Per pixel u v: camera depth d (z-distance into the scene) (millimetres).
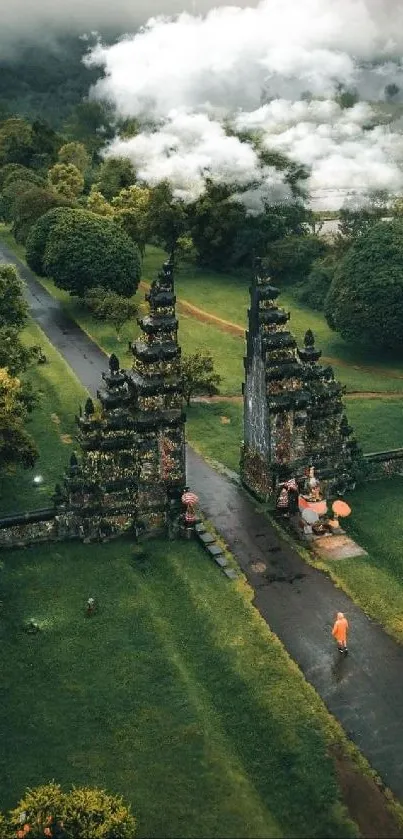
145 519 41906
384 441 56375
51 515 40750
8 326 54875
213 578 38750
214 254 103750
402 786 27188
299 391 43375
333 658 33281
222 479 49656
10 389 41875
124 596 37000
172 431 40656
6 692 31219
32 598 36844
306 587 38156
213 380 62062
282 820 25922
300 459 44938
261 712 30094
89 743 28922
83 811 24750
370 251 73500
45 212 96750
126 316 75312
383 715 30219
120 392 39938
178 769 27719
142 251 104750
